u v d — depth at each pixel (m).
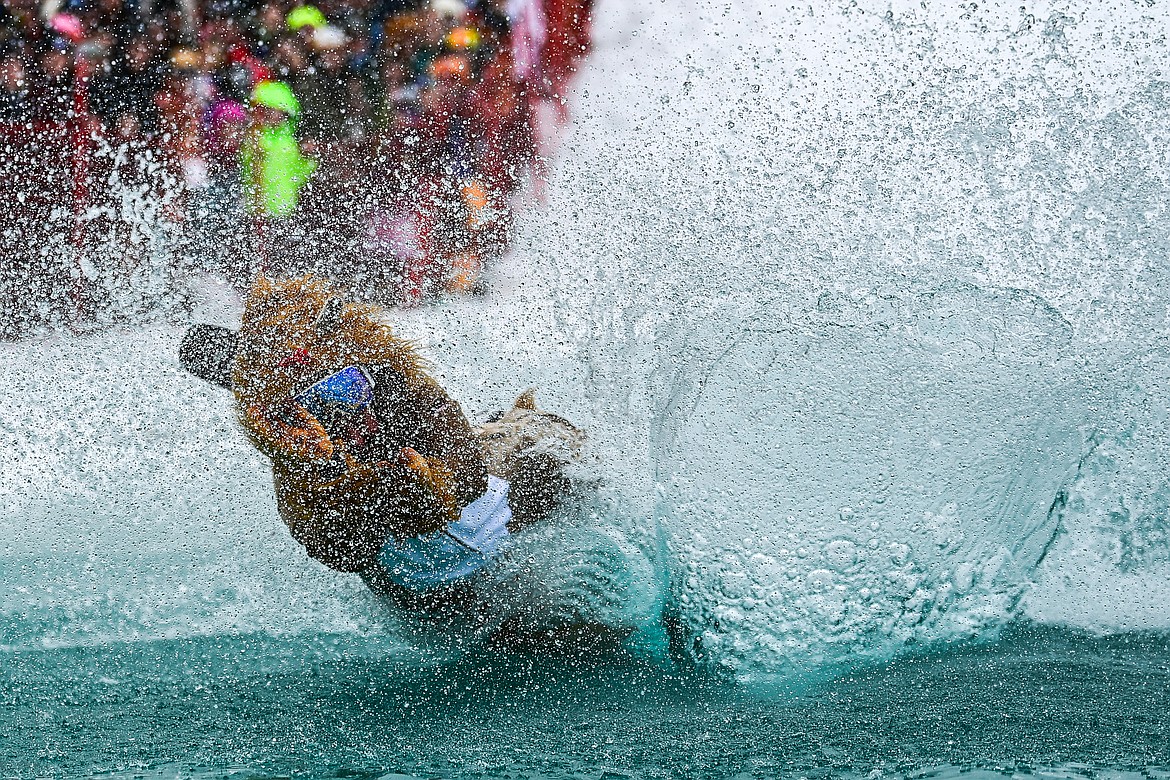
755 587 14.19
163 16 28.62
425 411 13.78
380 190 26.25
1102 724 11.20
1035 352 16.03
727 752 10.84
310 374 13.38
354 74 28.28
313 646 14.28
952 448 15.11
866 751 10.73
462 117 27.03
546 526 14.29
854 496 15.02
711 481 14.97
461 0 27.52
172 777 10.59
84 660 13.80
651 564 14.33
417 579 13.92
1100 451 15.27
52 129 28.31
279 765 10.83
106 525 16.55
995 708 11.79
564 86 25.84
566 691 12.95
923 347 16.00
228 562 15.85
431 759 10.93
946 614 14.14
